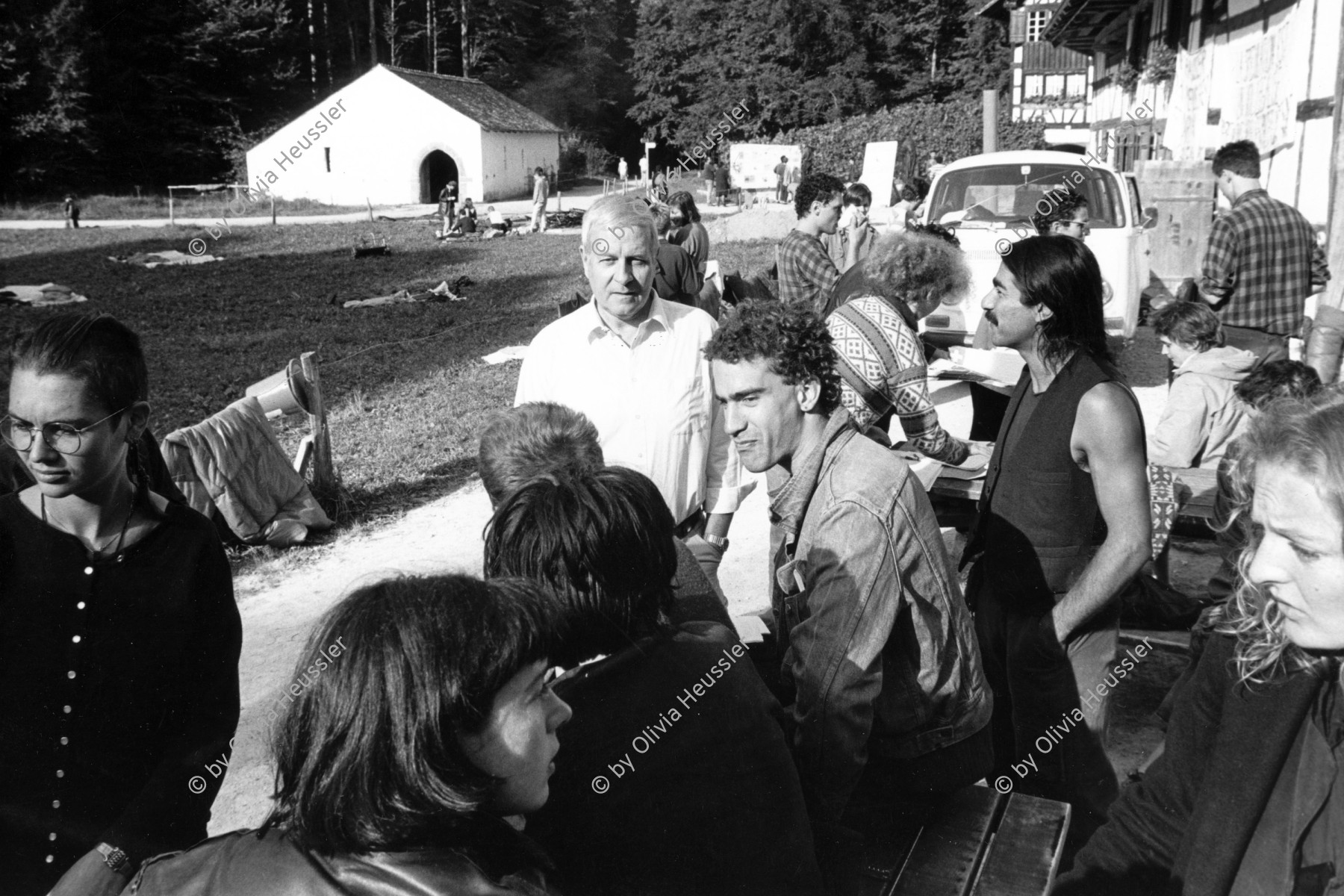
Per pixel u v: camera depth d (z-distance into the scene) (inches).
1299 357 284.2
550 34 2482.8
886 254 151.1
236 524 239.8
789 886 78.6
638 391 144.3
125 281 920.3
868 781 98.1
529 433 102.3
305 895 50.9
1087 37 1008.9
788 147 1272.1
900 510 88.5
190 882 54.4
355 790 50.1
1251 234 256.4
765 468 93.6
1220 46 569.3
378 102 1812.3
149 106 1889.8
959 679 94.8
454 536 252.1
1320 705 55.7
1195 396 205.3
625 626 76.0
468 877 51.5
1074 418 110.4
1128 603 168.4
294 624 205.8
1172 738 65.7
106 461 83.7
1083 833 116.8
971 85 1873.8
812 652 88.2
